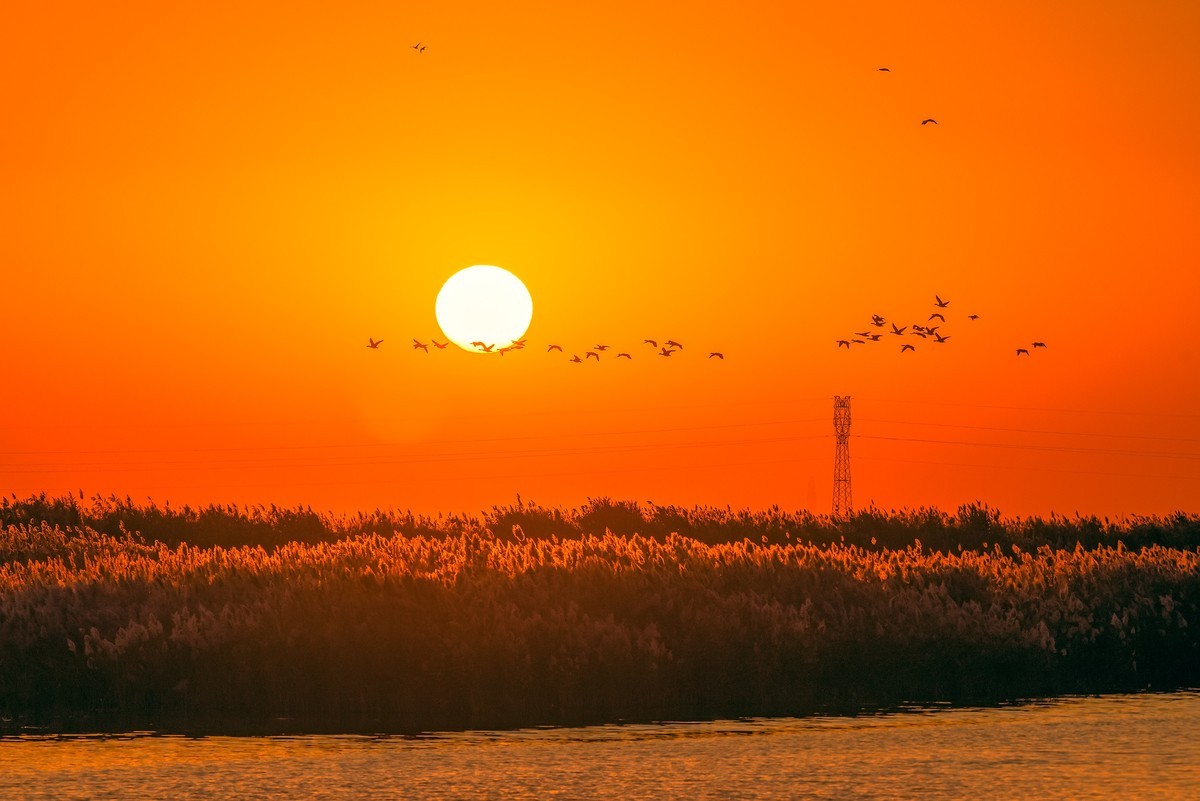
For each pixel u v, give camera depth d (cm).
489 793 8988
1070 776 9338
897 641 13062
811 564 14750
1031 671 13262
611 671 12325
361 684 12075
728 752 10181
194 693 12062
